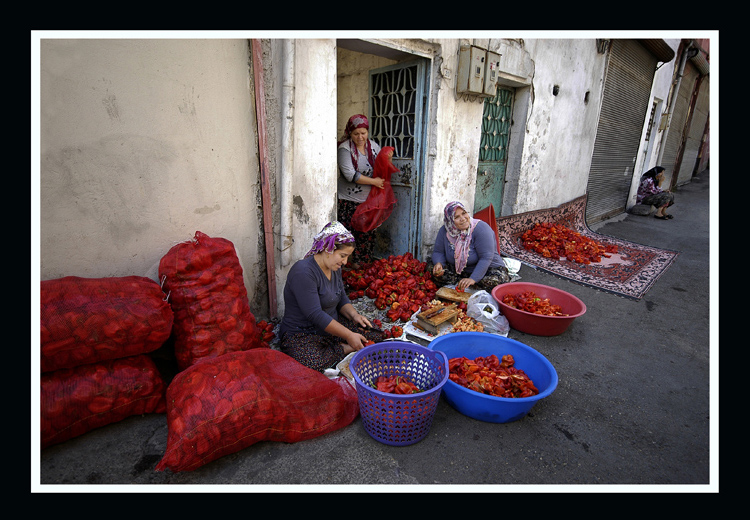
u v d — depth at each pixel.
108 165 2.27
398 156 4.63
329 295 2.74
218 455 1.87
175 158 2.54
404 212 4.69
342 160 4.21
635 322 3.69
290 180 3.03
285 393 2.07
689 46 10.63
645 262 5.55
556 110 6.29
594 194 8.40
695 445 2.17
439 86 4.07
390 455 2.03
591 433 2.24
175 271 2.31
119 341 1.99
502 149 5.89
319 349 2.60
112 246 2.38
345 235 2.57
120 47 2.20
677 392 2.64
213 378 1.92
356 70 4.96
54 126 2.04
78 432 1.96
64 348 1.85
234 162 2.84
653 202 9.23
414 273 4.14
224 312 2.39
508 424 2.28
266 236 3.11
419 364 2.44
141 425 2.11
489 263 3.81
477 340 2.78
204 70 2.55
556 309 3.45
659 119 10.52
